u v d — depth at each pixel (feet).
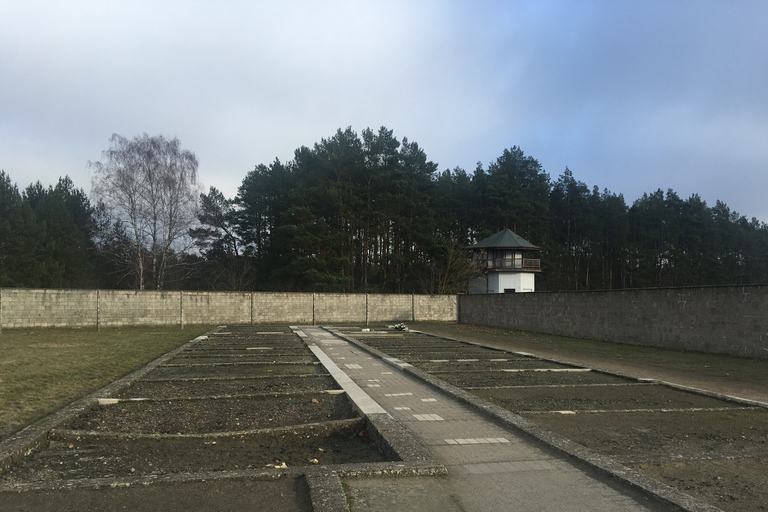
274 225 145.59
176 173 109.60
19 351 43.73
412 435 17.84
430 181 149.79
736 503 12.02
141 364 36.37
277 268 133.69
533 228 175.22
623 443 17.10
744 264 202.90
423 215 142.72
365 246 134.41
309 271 117.60
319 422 19.76
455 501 12.03
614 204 197.47
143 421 20.49
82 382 28.45
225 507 11.55
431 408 22.31
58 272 118.32
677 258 189.16
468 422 19.80
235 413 21.97
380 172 133.80
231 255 155.12
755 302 43.45
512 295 84.74
